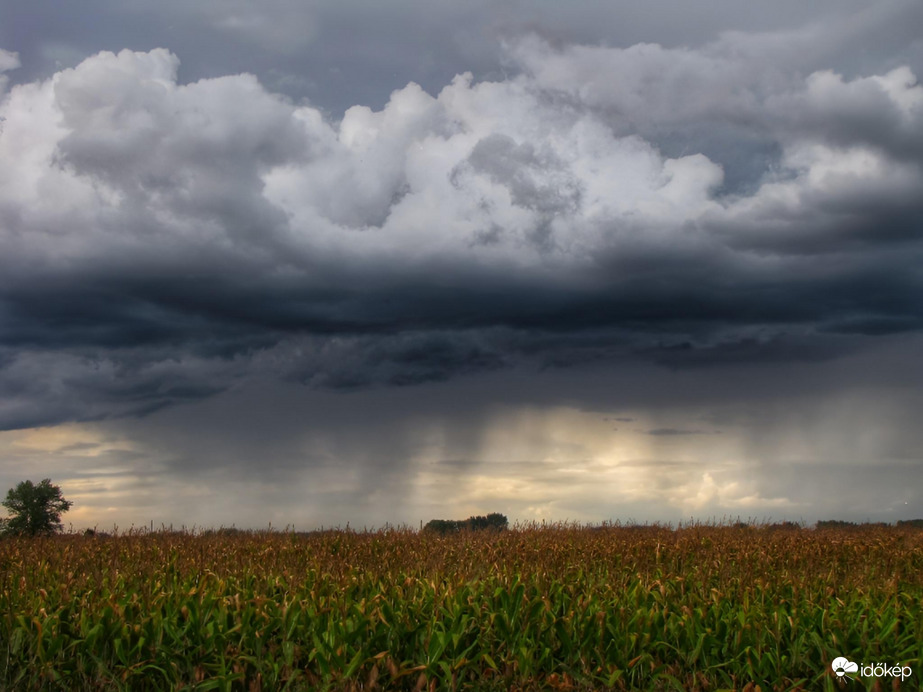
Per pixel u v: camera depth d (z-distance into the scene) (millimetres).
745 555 11391
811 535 14969
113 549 11609
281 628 6738
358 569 9562
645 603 7641
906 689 6078
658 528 15867
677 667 6441
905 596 8047
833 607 7484
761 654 6430
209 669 6316
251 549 11945
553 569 10102
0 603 7621
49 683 6242
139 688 6234
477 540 12820
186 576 8992
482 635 6727
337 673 5984
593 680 6219
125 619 7004
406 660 6207
